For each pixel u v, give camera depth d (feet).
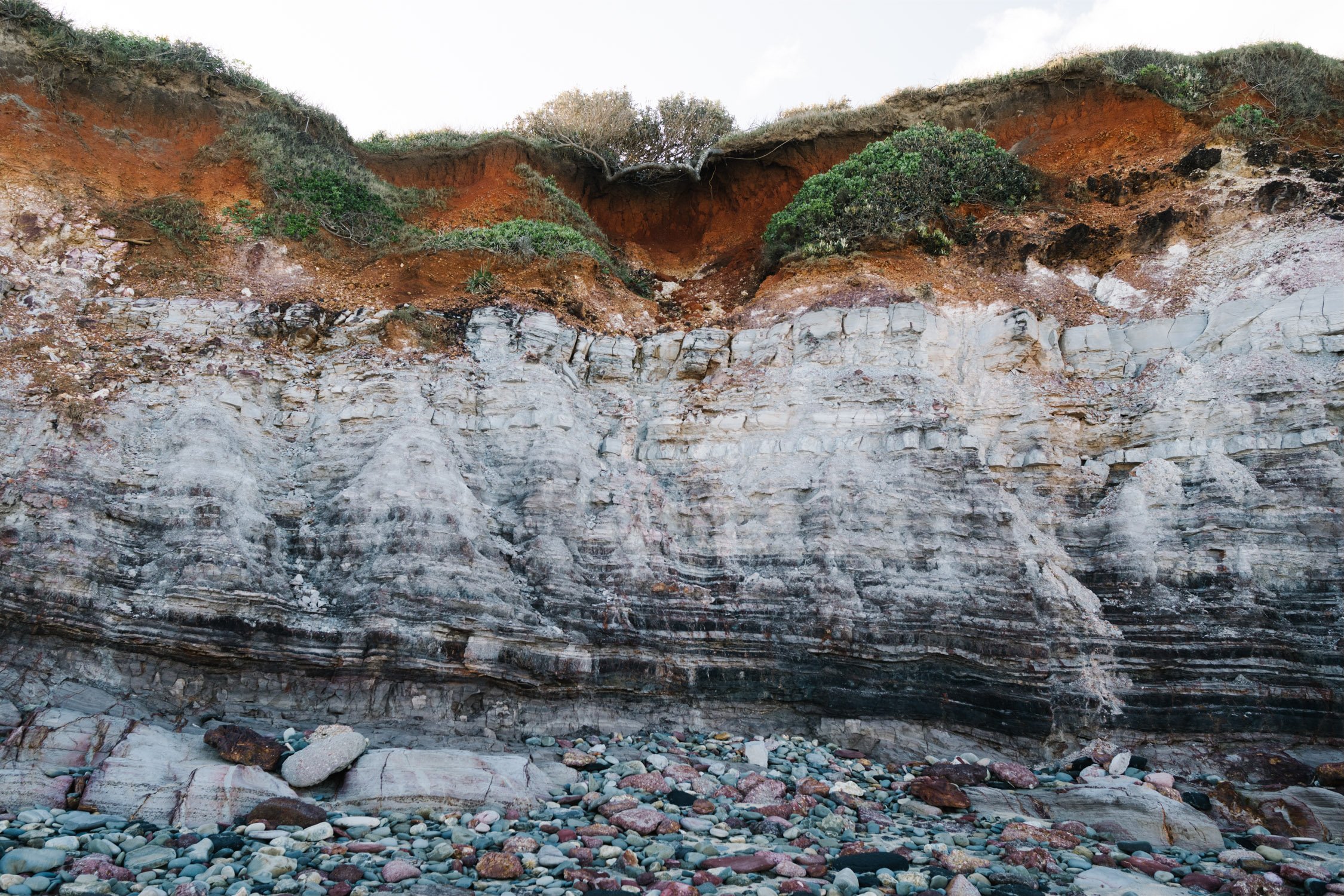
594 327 53.93
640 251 71.15
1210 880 25.98
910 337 49.14
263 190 54.54
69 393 38.91
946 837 29.48
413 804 29.14
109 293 45.83
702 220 73.61
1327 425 40.86
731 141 71.46
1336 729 35.91
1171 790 33.30
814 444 45.88
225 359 44.21
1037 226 57.57
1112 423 45.96
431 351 48.14
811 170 69.97
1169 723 36.94
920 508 42.80
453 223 62.59
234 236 51.85
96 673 33.04
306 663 35.01
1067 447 45.68
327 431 43.70
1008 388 47.65
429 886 23.22
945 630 39.70
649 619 40.78
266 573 36.63
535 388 47.06
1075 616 39.65
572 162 73.00
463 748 34.68
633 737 38.81
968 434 45.14
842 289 53.62
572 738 38.04
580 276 56.95
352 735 31.22
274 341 46.65
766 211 71.10
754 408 48.26
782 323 52.29
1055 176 62.23
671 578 42.19
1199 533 40.37
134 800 26.68
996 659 38.88
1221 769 35.35
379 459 41.34
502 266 55.42
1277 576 38.99
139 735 29.60
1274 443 41.42
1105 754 36.70
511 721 37.45
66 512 34.83
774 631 40.88
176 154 54.95
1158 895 24.75
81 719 29.48
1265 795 32.76
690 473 46.42
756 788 32.89
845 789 33.91
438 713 36.22
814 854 27.09
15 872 22.18
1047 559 41.65
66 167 49.47
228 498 37.93
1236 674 37.09
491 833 27.53
